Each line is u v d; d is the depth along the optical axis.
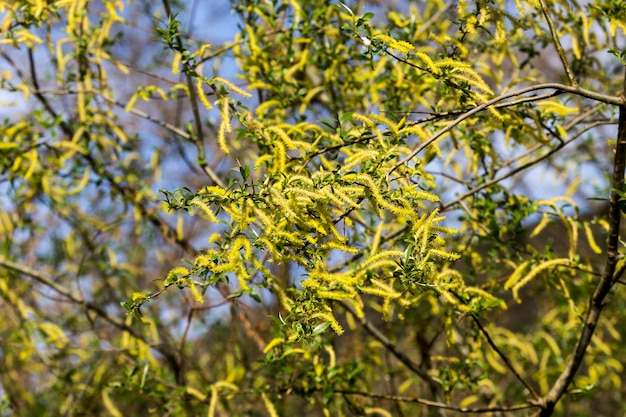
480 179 2.96
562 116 2.70
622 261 2.31
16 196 3.89
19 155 3.51
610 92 3.20
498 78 3.12
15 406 4.35
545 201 2.77
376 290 1.78
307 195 1.66
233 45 3.09
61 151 3.85
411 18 2.94
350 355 3.77
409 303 1.96
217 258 1.78
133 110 3.27
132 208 4.19
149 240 4.60
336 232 1.71
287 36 3.10
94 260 4.45
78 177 3.90
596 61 3.15
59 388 4.05
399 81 2.89
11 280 4.33
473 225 2.97
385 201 1.67
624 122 2.06
